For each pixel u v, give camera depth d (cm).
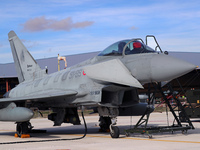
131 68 917
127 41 991
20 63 1557
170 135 969
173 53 3953
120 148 700
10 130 1573
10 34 1623
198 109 1641
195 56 3991
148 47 969
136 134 1036
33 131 1329
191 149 656
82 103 1041
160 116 2408
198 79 3916
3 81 4678
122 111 1204
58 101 1144
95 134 1118
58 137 1053
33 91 1323
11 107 1079
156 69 866
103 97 1019
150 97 1018
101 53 1062
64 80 1138
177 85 3953
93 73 957
